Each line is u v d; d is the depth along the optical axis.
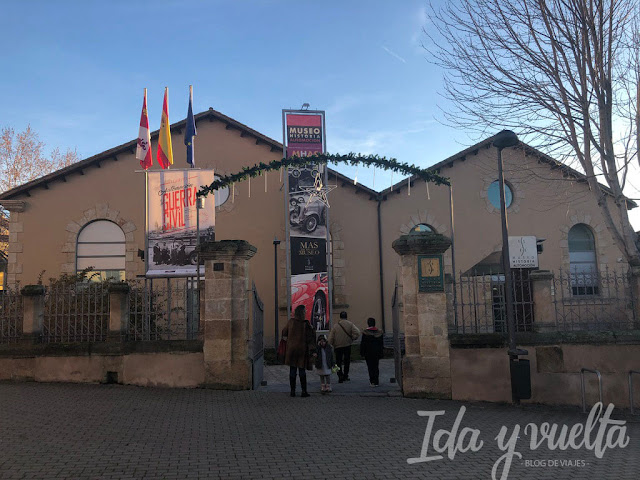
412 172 10.63
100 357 9.81
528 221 19.59
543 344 8.98
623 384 8.89
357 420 7.36
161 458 5.54
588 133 10.60
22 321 10.17
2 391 9.04
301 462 5.49
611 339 8.94
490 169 19.73
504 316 9.54
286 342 9.23
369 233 19.27
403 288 9.23
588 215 19.81
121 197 18.53
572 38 10.41
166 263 14.71
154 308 10.12
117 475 5.00
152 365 9.65
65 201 18.38
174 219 14.86
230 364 9.48
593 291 9.40
